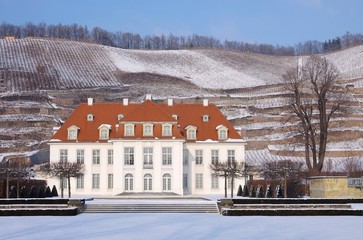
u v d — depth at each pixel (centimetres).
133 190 11125
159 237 4512
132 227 5262
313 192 9331
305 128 11375
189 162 11588
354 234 4675
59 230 5009
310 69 19450
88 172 11550
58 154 11562
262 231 4909
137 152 11156
